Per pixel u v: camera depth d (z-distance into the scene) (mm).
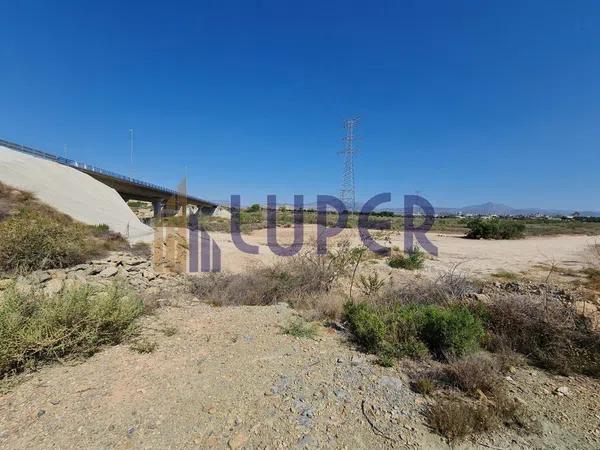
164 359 3873
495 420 2771
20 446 2381
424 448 2477
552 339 4250
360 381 3453
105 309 4289
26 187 21109
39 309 4023
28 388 3133
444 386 3369
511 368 3814
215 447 2434
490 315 4918
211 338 4645
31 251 7738
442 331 4145
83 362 3713
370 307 5395
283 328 5117
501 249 20719
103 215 23391
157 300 6629
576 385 3490
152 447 2414
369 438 2564
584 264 14312
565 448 2512
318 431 2631
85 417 2721
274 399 3068
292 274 8336
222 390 3209
